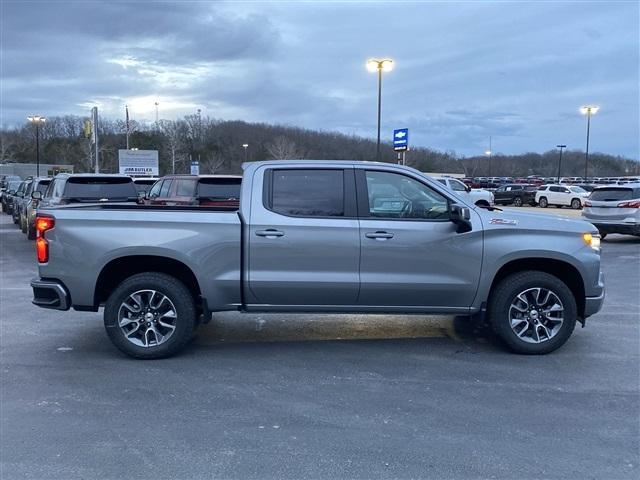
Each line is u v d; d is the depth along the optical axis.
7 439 3.79
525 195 42.56
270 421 4.09
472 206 5.54
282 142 92.50
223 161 99.12
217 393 4.63
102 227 5.32
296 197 5.45
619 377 5.02
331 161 5.55
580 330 6.62
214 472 3.37
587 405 4.39
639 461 3.51
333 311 5.54
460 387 4.76
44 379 4.94
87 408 4.31
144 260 5.52
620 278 10.45
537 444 3.74
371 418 4.14
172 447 3.68
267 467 3.43
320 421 4.09
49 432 3.89
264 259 5.37
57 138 103.25
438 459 3.53
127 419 4.12
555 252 5.43
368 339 6.22
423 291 5.43
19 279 10.10
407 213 5.48
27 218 16.36
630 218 15.40
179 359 5.50
